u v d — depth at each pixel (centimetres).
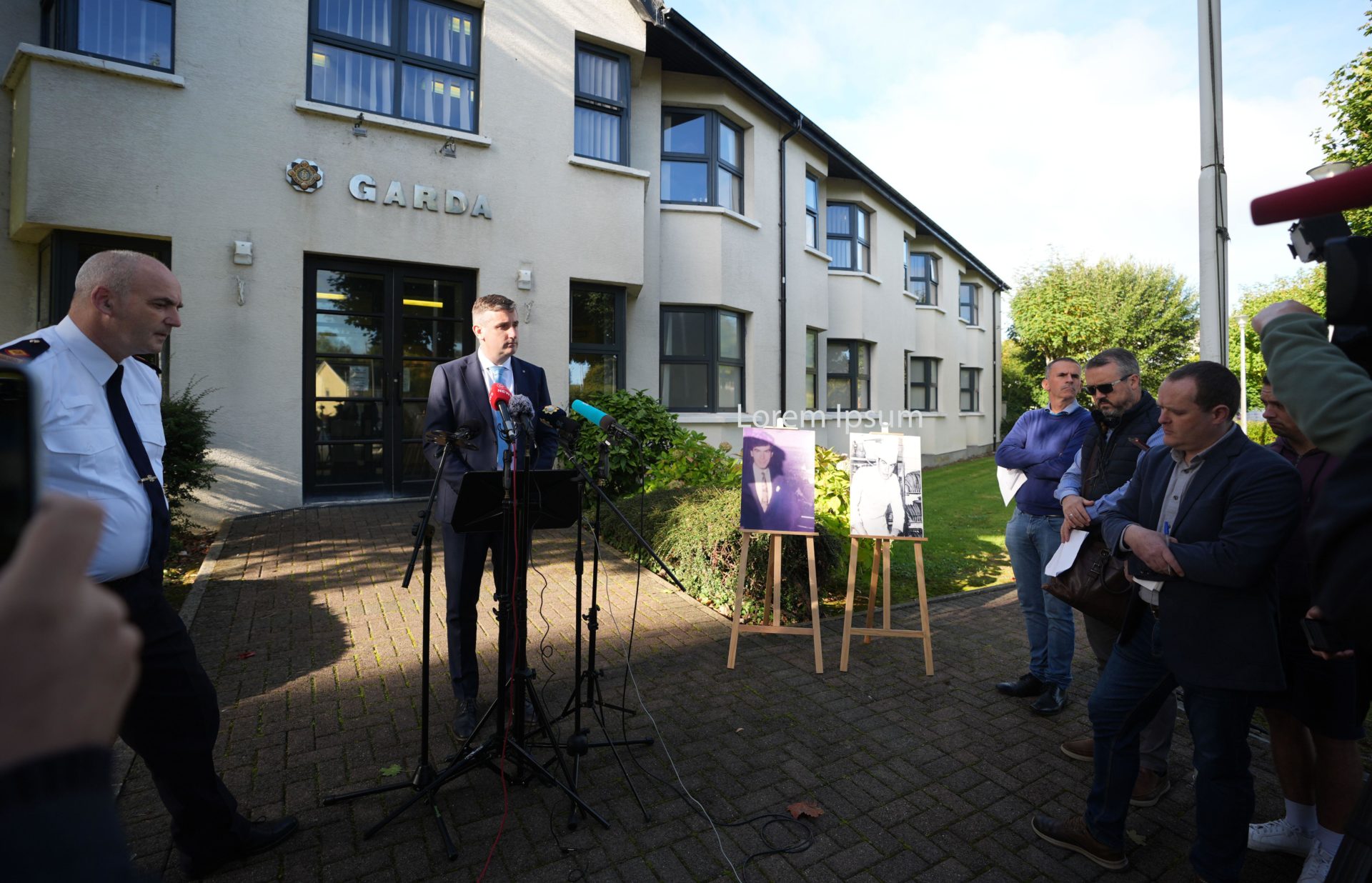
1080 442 393
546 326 935
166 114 723
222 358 757
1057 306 2511
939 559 797
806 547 543
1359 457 119
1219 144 430
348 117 809
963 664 462
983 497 1302
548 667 434
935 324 1995
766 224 1266
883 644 498
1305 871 254
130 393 236
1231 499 225
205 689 241
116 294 216
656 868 258
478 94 906
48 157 669
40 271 739
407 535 705
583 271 964
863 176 1548
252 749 329
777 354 1298
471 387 359
